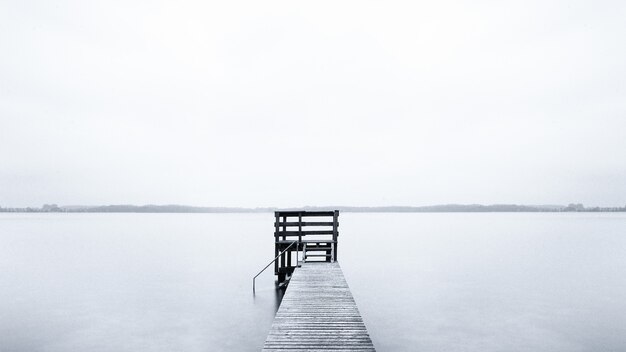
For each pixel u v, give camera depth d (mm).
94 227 104750
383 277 23297
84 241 52719
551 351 11055
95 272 24188
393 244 48656
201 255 33969
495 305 16438
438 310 15531
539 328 13156
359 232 80750
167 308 15078
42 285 20016
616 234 71125
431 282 21656
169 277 22188
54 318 13797
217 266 26750
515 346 11445
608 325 13469
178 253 35812
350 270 26062
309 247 14727
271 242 51000
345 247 44250
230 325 12844
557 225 123312
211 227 106250
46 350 10719
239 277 22141
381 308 15898
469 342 11781
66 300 16578
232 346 10984
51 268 25938
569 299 17531
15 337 11797
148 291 18297
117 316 14016
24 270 25203
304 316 7027
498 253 36938
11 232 78250
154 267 26297
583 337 12227
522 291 19250
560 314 14953
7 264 28203
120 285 19891
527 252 38125
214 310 14688
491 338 12141
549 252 38188
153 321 13359
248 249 40125
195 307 15164
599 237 62500
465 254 36125
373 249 41438
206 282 20516
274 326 6512
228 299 16469
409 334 12516
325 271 11406
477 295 18375
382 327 13305
